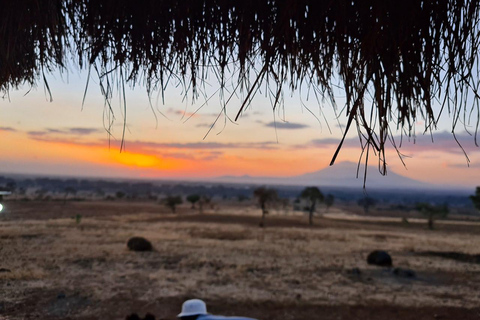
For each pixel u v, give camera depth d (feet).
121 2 4.01
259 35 3.88
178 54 4.20
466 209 541.75
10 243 73.05
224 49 4.05
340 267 57.98
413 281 48.65
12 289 36.29
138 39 4.10
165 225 150.41
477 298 39.40
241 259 64.03
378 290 42.80
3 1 4.00
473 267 61.31
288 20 3.29
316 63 3.58
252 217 209.67
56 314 30.30
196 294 38.01
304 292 40.45
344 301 37.01
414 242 112.98
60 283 40.34
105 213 224.74
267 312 32.96
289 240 107.14
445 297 39.96
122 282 42.65
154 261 59.26
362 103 2.91
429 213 205.77
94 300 34.50
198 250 75.97
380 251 63.36
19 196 447.01
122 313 31.42
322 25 3.50
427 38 3.23
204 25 4.14
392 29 3.04
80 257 60.03
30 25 4.31
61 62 4.51
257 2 3.84
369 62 3.16
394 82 3.14
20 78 5.32
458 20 3.22
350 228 174.29
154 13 4.08
